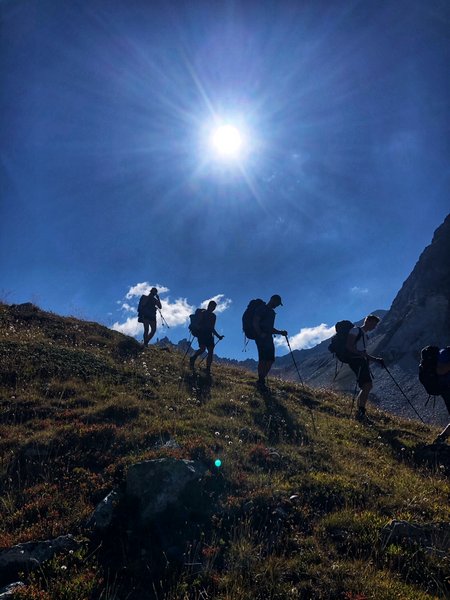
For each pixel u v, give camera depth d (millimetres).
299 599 5047
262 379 15086
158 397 11836
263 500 6777
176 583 5262
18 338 15250
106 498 6520
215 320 16688
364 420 13094
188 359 18688
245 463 7961
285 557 5727
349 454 9523
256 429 10086
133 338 20734
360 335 13438
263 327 14977
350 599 5004
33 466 7637
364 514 6594
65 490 6922
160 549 5816
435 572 5504
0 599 4781
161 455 7609
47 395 11000
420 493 7656
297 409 13102
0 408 9891
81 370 13031
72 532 6027
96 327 20438
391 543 5977
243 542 5797
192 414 10617
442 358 10781
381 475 8438
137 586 5262
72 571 5297
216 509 6520
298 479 7602
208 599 5035
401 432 12133
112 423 9461
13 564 5305
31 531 6012
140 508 6363
